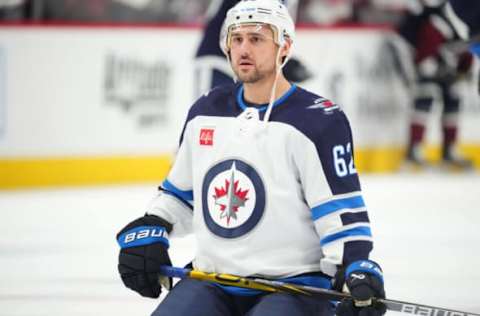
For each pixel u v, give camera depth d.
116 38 21.45
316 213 6.98
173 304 7.00
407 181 23.41
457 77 24.55
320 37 23.81
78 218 17.38
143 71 21.86
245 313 7.32
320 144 6.94
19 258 13.88
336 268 6.93
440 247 15.01
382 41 24.69
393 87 24.91
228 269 7.20
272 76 7.21
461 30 14.88
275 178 7.03
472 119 25.70
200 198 7.35
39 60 20.61
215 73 13.77
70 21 21.39
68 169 21.23
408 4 24.53
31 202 19.16
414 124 24.73
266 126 7.05
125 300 11.31
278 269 7.07
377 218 17.83
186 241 14.93
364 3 24.64
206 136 7.33
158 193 7.91
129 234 7.50
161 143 22.28
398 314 10.42
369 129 24.69
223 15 13.53
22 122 20.58
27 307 10.95
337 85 24.14
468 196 20.88
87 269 13.12
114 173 21.78
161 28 21.94
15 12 20.84
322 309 7.13
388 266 13.53
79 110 21.19
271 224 7.04
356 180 7.04
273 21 7.06
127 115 21.78
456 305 11.21
